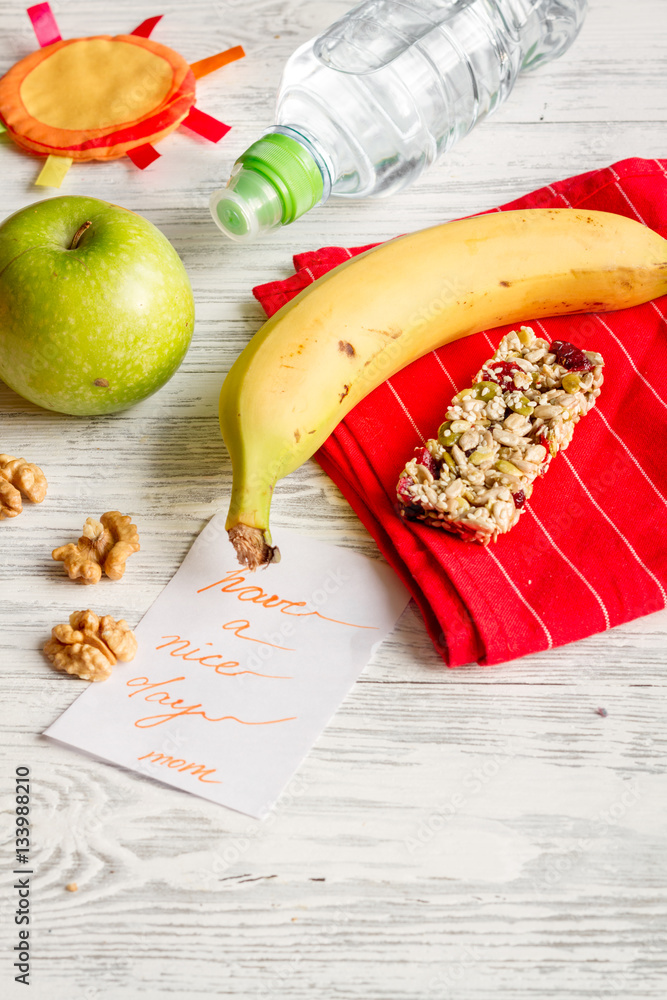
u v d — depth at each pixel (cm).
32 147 81
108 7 88
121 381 69
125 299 67
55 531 70
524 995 61
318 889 62
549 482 70
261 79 86
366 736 65
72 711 65
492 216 73
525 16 82
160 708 66
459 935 62
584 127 83
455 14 80
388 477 70
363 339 69
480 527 67
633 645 67
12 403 73
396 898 62
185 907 62
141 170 82
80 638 66
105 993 61
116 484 71
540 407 70
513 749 65
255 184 72
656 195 77
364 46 78
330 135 76
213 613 68
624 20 87
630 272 73
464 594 66
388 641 67
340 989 61
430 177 81
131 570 69
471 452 69
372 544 70
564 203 78
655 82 85
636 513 69
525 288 73
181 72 83
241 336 76
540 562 68
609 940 62
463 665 67
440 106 79
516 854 63
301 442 67
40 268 67
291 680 66
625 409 72
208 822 64
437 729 65
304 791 64
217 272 78
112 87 82
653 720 66
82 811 64
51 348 67
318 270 76
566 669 67
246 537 66
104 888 62
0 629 68
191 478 71
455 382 73
